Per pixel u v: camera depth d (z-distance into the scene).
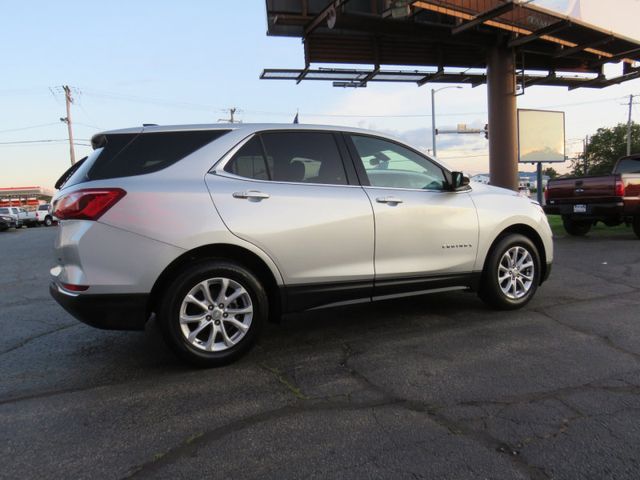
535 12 9.92
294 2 10.88
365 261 4.18
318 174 4.10
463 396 3.15
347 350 4.06
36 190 73.88
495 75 12.52
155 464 2.46
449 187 4.75
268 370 3.66
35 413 3.04
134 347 4.28
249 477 2.34
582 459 2.44
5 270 9.92
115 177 3.50
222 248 3.68
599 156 80.69
